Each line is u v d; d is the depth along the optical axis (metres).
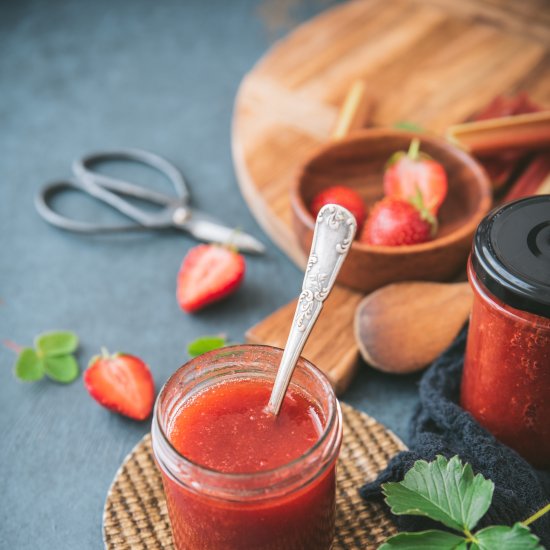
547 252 0.54
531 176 0.75
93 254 0.77
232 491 0.50
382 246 0.68
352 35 0.93
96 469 0.63
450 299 0.66
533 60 0.89
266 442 0.53
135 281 0.75
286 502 0.50
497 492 0.55
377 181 0.75
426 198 0.71
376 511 0.58
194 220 0.78
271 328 0.68
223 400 0.54
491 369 0.57
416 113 0.84
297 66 0.90
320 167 0.74
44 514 0.60
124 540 0.57
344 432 0.62
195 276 0.72
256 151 0.81
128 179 0.84
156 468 0.60
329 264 0.52
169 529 0.57
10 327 0.72
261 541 0.52
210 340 0.66
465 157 0.72
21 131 0.90
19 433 0.65
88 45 1.01
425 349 0.65
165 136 0.89
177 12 1.06
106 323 0.72
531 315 0.53
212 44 1.01
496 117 0.80
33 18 1.05
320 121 0.84
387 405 0.65
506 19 0.93
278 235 0.76
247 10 1.07
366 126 0.83
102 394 0.65
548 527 0.55
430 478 0.53
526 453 0.59
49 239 0.79
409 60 0.90
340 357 0.66
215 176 0.84
